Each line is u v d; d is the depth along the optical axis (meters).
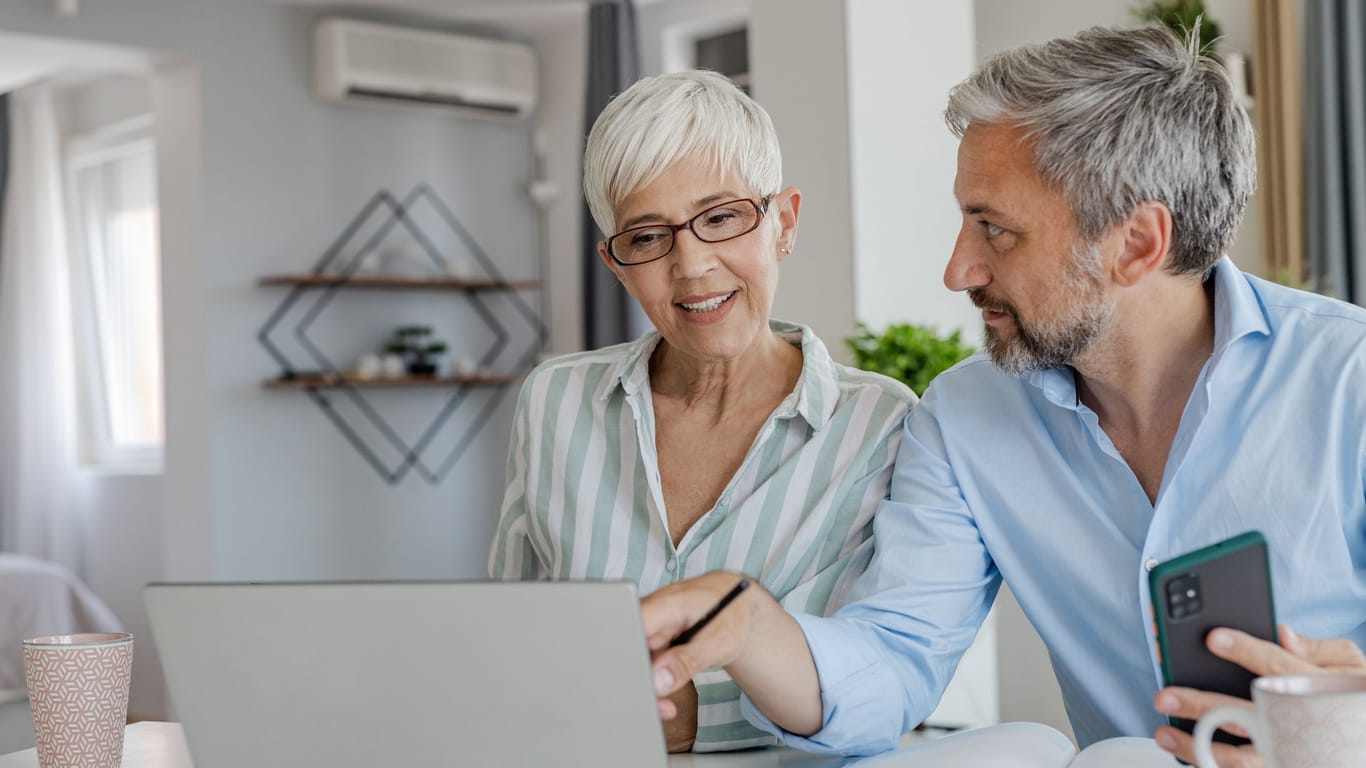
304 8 5.39
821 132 3.67
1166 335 1.17
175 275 5.23
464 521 5.86
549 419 1.50
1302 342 1.16
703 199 1.32
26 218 5.99
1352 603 1.14
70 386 5.99
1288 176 4.07
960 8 3.89
